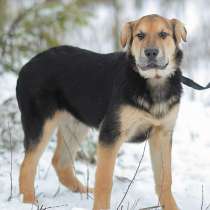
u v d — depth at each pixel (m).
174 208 10.17
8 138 13.63
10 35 16.17
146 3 31.84
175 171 13.07
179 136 15.37
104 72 10.48
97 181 9.73
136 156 14.02
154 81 9.86
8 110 14.27
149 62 9.55
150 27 9.73
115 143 9.77
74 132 11.66
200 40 24.36
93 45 23.41
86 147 13.59
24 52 16.34
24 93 10.99
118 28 24.28
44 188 11.59
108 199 9.73
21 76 11.15
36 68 11.05
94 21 26.41
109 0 30.14
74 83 10.79
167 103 9.92
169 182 10.26
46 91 10.87
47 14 16.36
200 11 29.73
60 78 10.91
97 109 10.48
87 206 10.37
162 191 10.23
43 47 16.44
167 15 28.89
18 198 10.36
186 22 27.73
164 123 10.06
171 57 9.89
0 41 16.09
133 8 30.61
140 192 11.43
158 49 9.55
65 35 19.34
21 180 10.60
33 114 10.82
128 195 11.16
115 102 9.76
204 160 13.88
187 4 31.09
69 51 11.20
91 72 10.66
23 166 10.67
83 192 11.49
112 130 9.73
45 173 12.49
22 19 16.42
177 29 9.95
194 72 21.86
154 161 10.41
